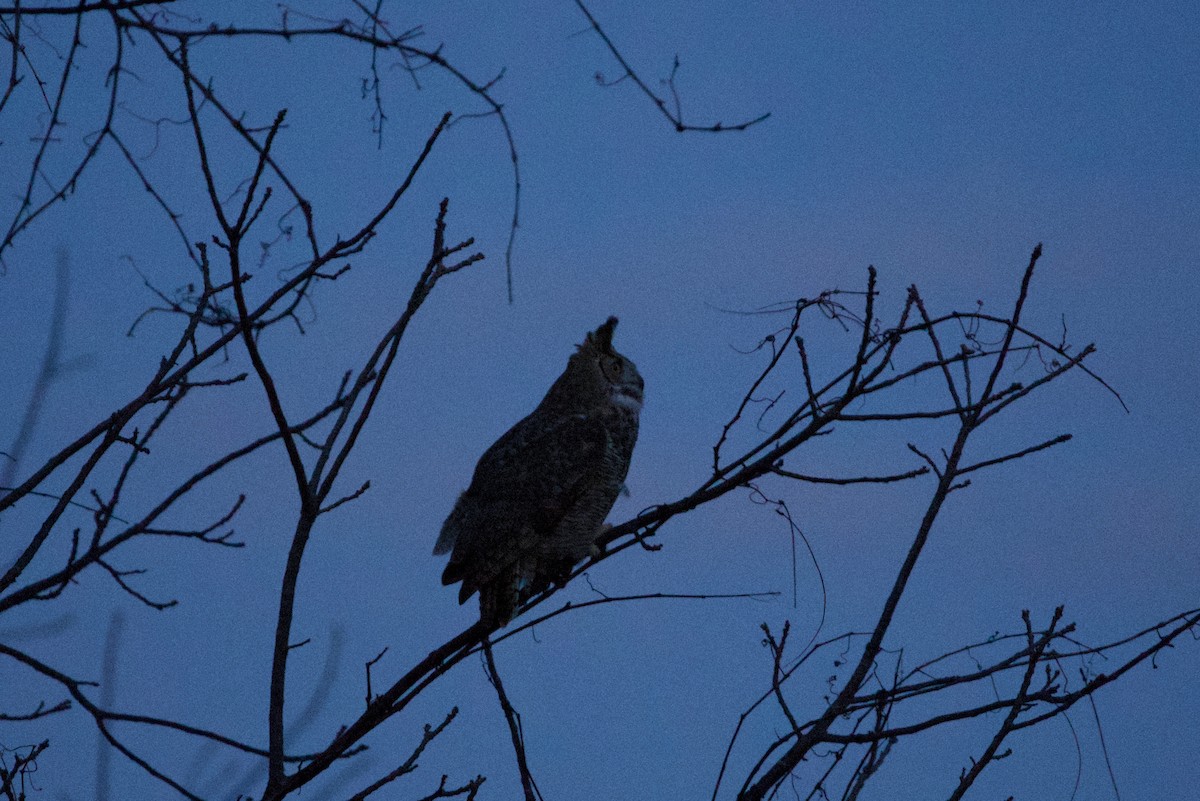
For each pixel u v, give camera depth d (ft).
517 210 23.70
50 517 23.31
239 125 22.86
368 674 26.73
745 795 26.02
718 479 30.35
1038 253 28.84
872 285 28.71
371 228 26.04
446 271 27.94
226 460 25.04
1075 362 28.76
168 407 24.84
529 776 27.09
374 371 28.14
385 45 22.35
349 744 25.32
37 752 23.61
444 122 26.14
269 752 23.71
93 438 24.56
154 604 22.93
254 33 21.86
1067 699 26.40
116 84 22.85
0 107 20.93
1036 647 27.22
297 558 26.45
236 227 23.50
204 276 26.50
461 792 25.07
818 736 26.48
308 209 24.36
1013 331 28.76
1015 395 28.86
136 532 23.50
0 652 21.39
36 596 22.44
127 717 21.35
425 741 25.16
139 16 21.99
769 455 29.81
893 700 27.07
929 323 28.91
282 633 25.94
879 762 26.91
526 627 28.81
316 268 25.82
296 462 26.30
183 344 25.89
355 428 27.25
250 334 24.40
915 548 28.27
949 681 27.35
